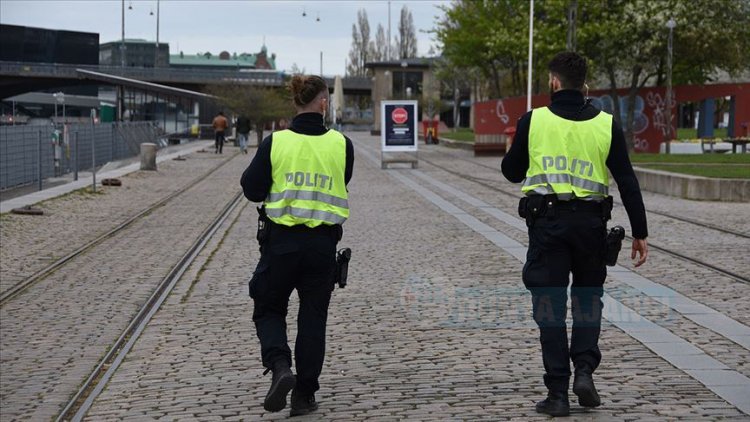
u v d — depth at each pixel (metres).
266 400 9.54
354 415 10.05
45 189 45.34
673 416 9.66
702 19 69.44
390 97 175.25
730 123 75.94
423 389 11.04
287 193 9.70
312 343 9.95
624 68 72.25
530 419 9.63
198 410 10.62
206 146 98.50
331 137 9.95
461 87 149.88
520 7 80.44
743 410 9.87
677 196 40.09
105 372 13.02
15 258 24.52
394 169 62.84
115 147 73.69
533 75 84.44
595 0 72.00
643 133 74.81
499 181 50.72
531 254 9.55
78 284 20.56
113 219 33.66
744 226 28.83
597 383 11.07
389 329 14.55
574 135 9.45
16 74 155.00
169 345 14.23
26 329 16.28
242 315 16.39
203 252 24.84
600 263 9.52
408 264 21.62
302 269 9.80
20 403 11.93
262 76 169.88
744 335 13.66
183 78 170.50
